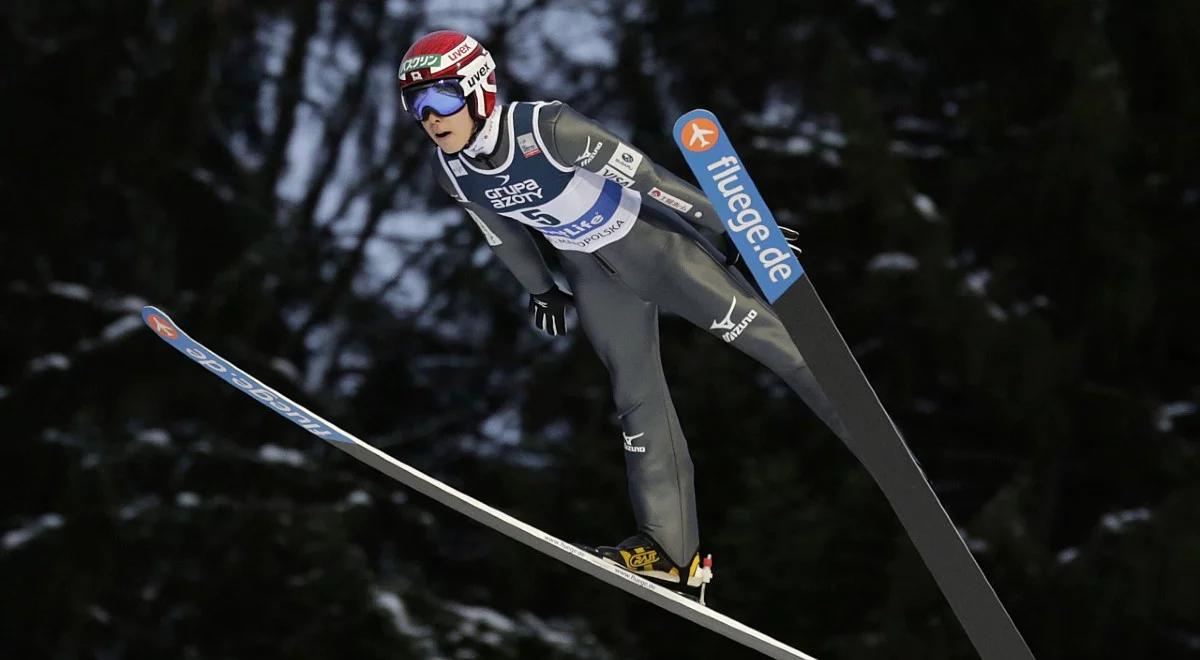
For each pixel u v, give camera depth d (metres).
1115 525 34.75
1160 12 38.97
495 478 39.34
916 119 42.03
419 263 45.19
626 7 45.66
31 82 39.09
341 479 36.62
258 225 41.03
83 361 36.22
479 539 39.69
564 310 14.53
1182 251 38.62
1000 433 38.53
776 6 43.22
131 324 36.81
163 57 40.00
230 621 33.88
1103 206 37.59
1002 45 40.97
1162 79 39.31
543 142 12.79
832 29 42.34
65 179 39.00
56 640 33.41
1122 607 34.22
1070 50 38.41
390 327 44.00
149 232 39.56
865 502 34.47
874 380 37.31
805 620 34.34
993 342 36.28
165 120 39.94
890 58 42.19
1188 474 36.44
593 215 13.17
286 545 34.19
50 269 38.91
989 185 38.97
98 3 39.62
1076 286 37.91
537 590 37.47
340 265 45.16
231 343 37.97
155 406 36.59
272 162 46.19
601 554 13.91
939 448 38.97
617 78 44.66
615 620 35.94
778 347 13.37
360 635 33.75
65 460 34.75
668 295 13.47
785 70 42.59
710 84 43.50
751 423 36.28
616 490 37.44
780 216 38.78
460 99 12.65
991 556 34.88
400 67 12.76
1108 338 37.59
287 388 38.34
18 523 34.56
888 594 33.44
